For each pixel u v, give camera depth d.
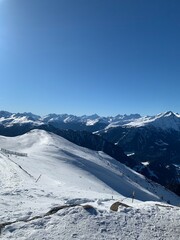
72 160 122.56
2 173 46.09
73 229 15.12
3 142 172.00
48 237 14.30
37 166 81.75
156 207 19.97
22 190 27.91
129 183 128.12
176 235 15.90
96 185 73.94
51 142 175.62
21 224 15.83
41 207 21.34
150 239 15.13
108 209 18.80
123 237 14.94
